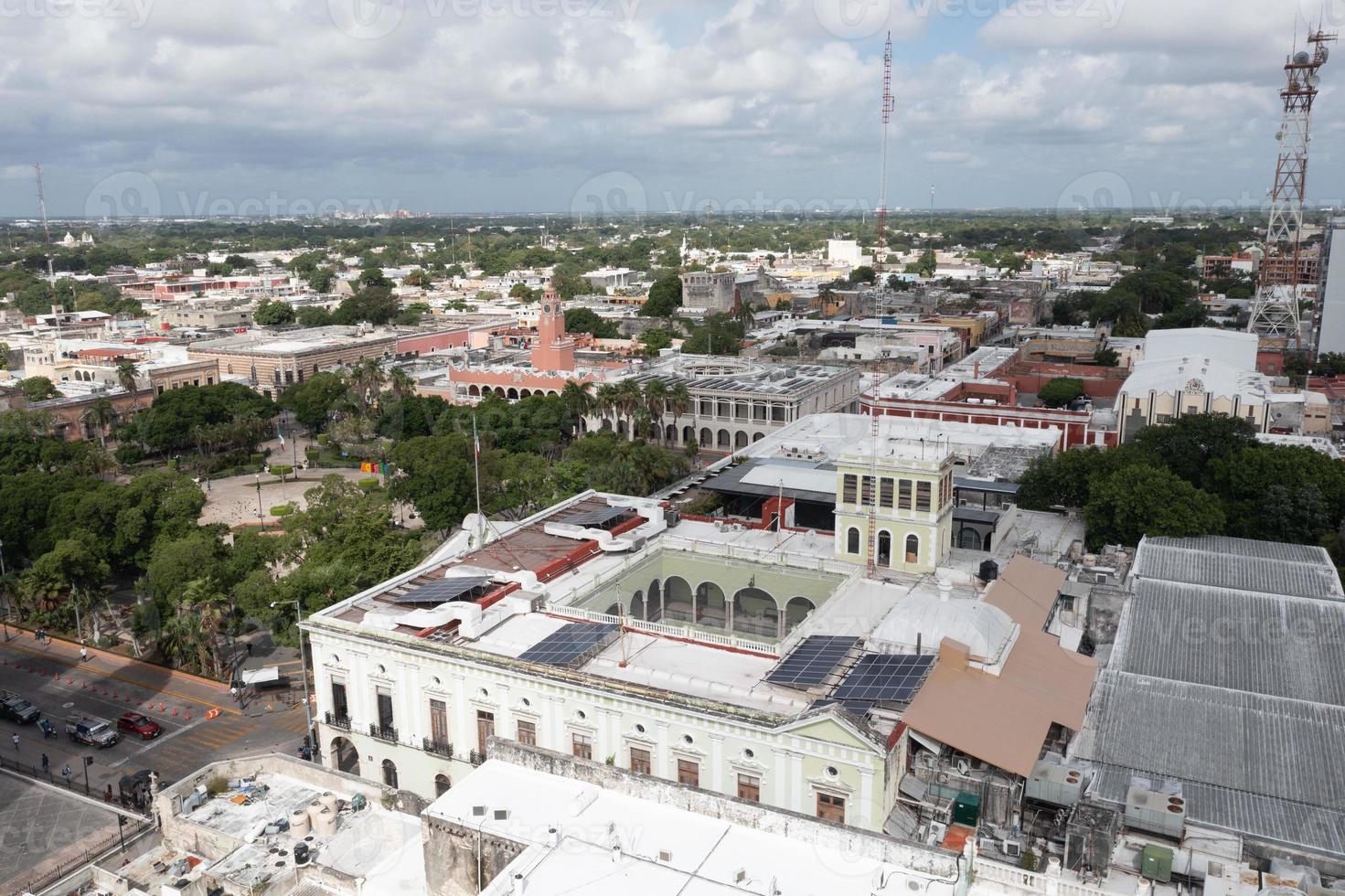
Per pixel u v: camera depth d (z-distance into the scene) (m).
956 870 46.50
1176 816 55.38
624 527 104.19
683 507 121.00
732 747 66.06
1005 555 97.75
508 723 75.31
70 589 118.50
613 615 82.69
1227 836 55.75
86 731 94.06
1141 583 89.94
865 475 91.06
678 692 69.50
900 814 62.53
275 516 168.50
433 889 52.91
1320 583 89.19
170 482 136.38
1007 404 186.88
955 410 175.50
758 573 96.31
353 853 60.53
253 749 93.31
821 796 63.34
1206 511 104.12
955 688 67.25
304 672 95.81
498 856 50.47
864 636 75.50
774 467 128.62
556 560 93.25
